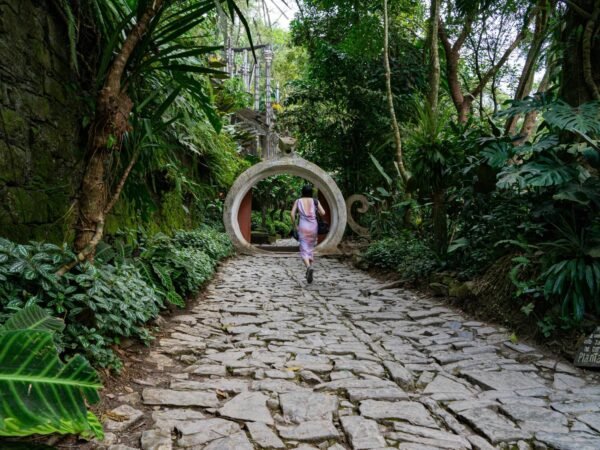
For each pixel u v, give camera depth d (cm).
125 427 225
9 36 297
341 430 237
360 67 1154
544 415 253
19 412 149
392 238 928
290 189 1709
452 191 639
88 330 272
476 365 339
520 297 426
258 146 1756
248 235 1227
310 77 1259
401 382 300
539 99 450
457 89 1054
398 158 846
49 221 351
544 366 340
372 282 732
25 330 164
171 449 207
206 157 953
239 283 704
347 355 358
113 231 480
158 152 572
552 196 421
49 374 160
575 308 352
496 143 500
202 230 1031
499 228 487
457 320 469
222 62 1048
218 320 459
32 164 327
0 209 285
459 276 552
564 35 479
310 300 578
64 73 379
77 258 287
